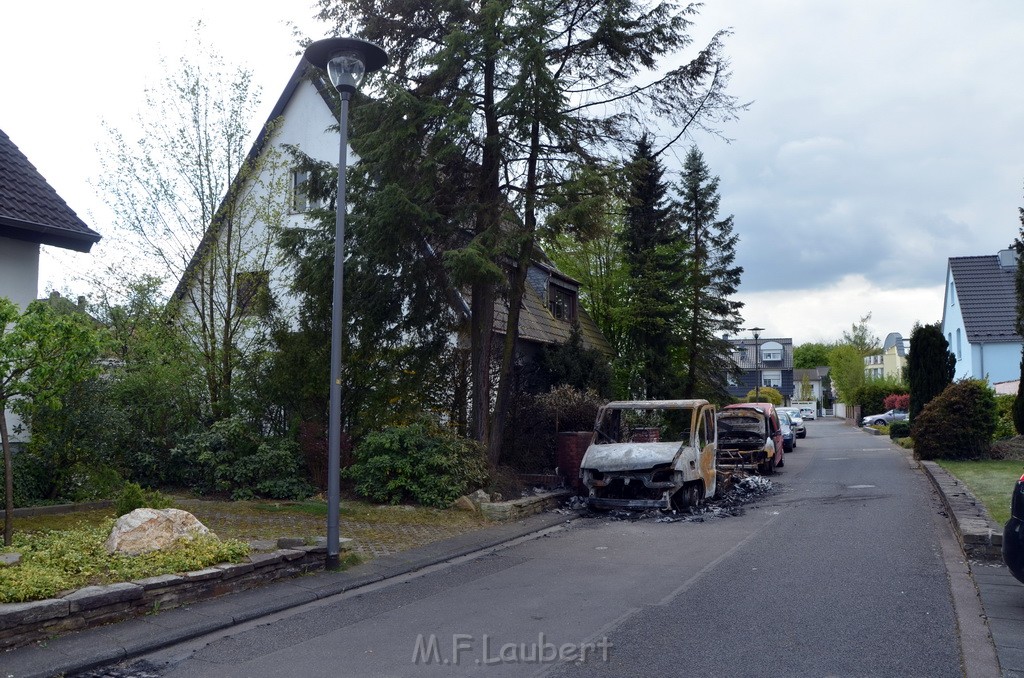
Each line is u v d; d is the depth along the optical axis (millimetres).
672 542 11375
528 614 7406
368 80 14477
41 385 8523
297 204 17734
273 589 8344
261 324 16547
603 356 23359
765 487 17781
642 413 20203
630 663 5891
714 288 31781
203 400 16609
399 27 14695
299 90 22547
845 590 8039
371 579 9055
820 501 15414
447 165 14914
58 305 15891
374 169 14484
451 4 13906
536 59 13438
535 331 22719
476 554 10852
